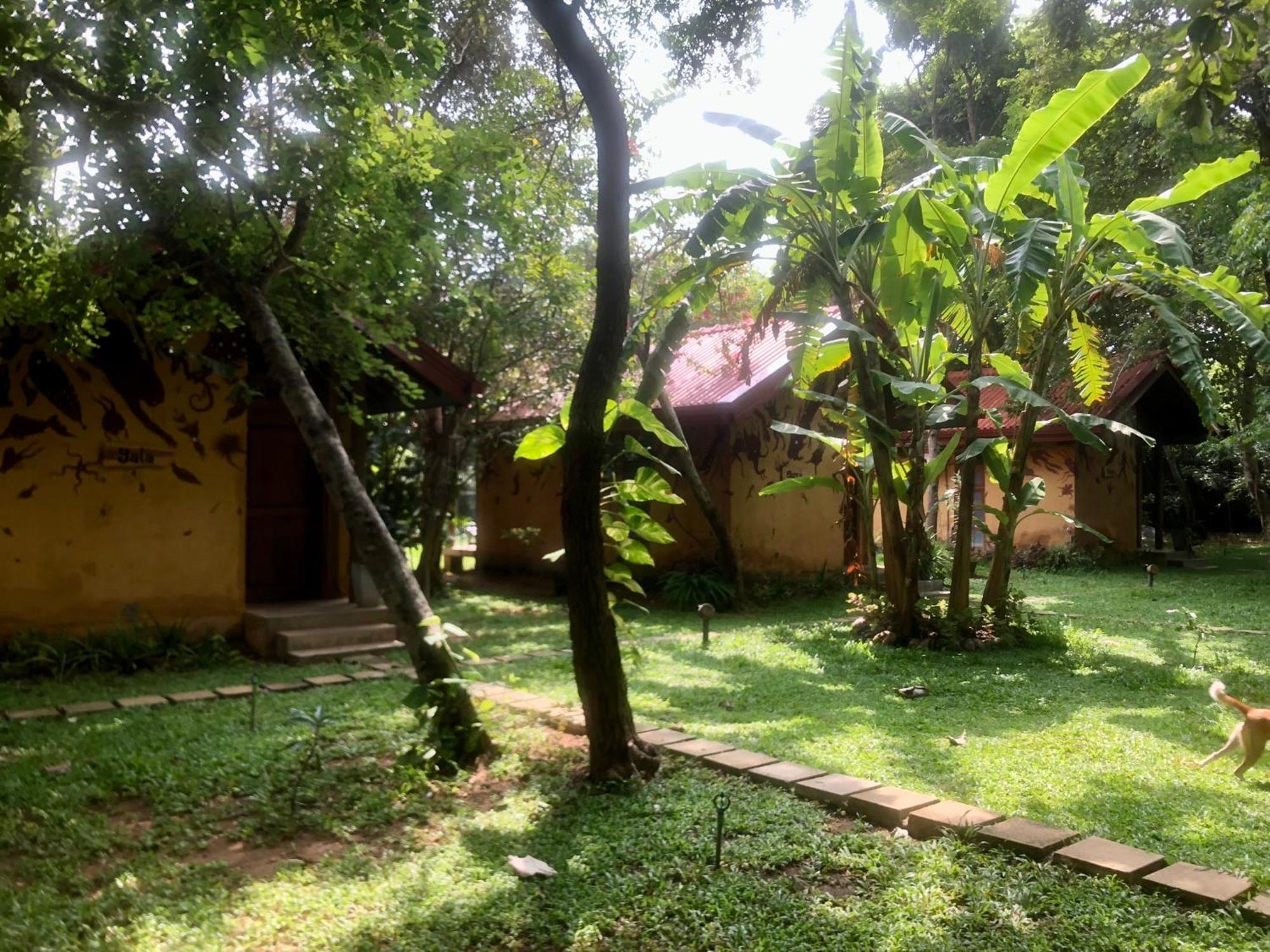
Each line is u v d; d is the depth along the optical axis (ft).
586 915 12.62
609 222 17.10
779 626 38.47
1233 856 14.20
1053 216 43.62
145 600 31.99
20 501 30.09
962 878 13.41
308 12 19.79
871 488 38.42
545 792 17.61
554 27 16.80
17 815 16.76
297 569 37.91
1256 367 57.52
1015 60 71.26
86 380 31.17
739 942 11.94
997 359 33.76
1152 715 23.50
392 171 24.90
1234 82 13.30
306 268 24.88
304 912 13.05
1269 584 51.78
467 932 12.37
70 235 24.61
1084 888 13.01
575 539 17.67
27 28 20.03
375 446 50.11
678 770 18.78
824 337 35.47
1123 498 67.00
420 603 20.12
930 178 31.71
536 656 32.45
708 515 44.34
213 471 33.35
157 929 12.53
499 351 45.37
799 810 16.22
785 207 31.78
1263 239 40.09
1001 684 27.50
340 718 22.97
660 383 27.27
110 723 23.12
